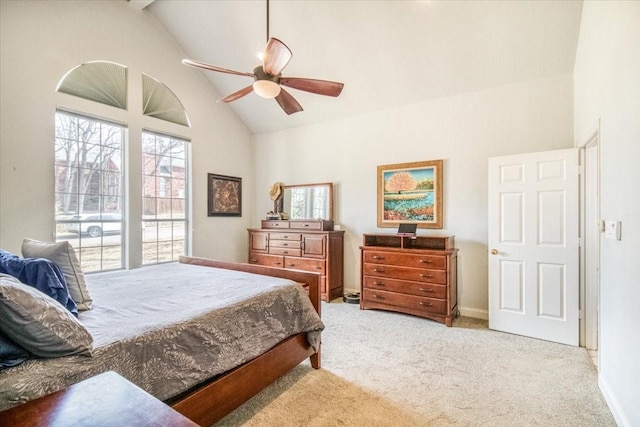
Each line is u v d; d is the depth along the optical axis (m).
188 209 4.53
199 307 1.78
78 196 3.44
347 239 4.63
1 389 1.02
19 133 2.93
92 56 3.43
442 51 3.41
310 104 4.60
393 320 3.56
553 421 1.82
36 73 3.03
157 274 2.74
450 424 1.80
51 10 3.13
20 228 2.95
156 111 4.10
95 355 1.24
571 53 3.04
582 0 2.68
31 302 1.16
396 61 3.66
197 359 1.56
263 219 5.30
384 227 4.27
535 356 2.65
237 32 3.91
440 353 2.71
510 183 3.18
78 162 3.44
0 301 1.08
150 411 0.83
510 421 1.82
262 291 2.13
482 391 2.12
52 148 3.15
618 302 1.82
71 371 1.16
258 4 3.53
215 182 4.86
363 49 3.65
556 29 2.92
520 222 3.13
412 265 3.61
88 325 1.49
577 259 2.87
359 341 2.96
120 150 3.79
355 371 2.39
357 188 4.53
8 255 1.64
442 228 3.87
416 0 3.05
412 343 2.92
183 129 4.42
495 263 3.26
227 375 1.72
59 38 3.19
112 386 0.96
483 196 3.63
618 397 1.80
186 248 4.52
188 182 4.53
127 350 1.33
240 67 4.33
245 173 5.39
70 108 3.28
